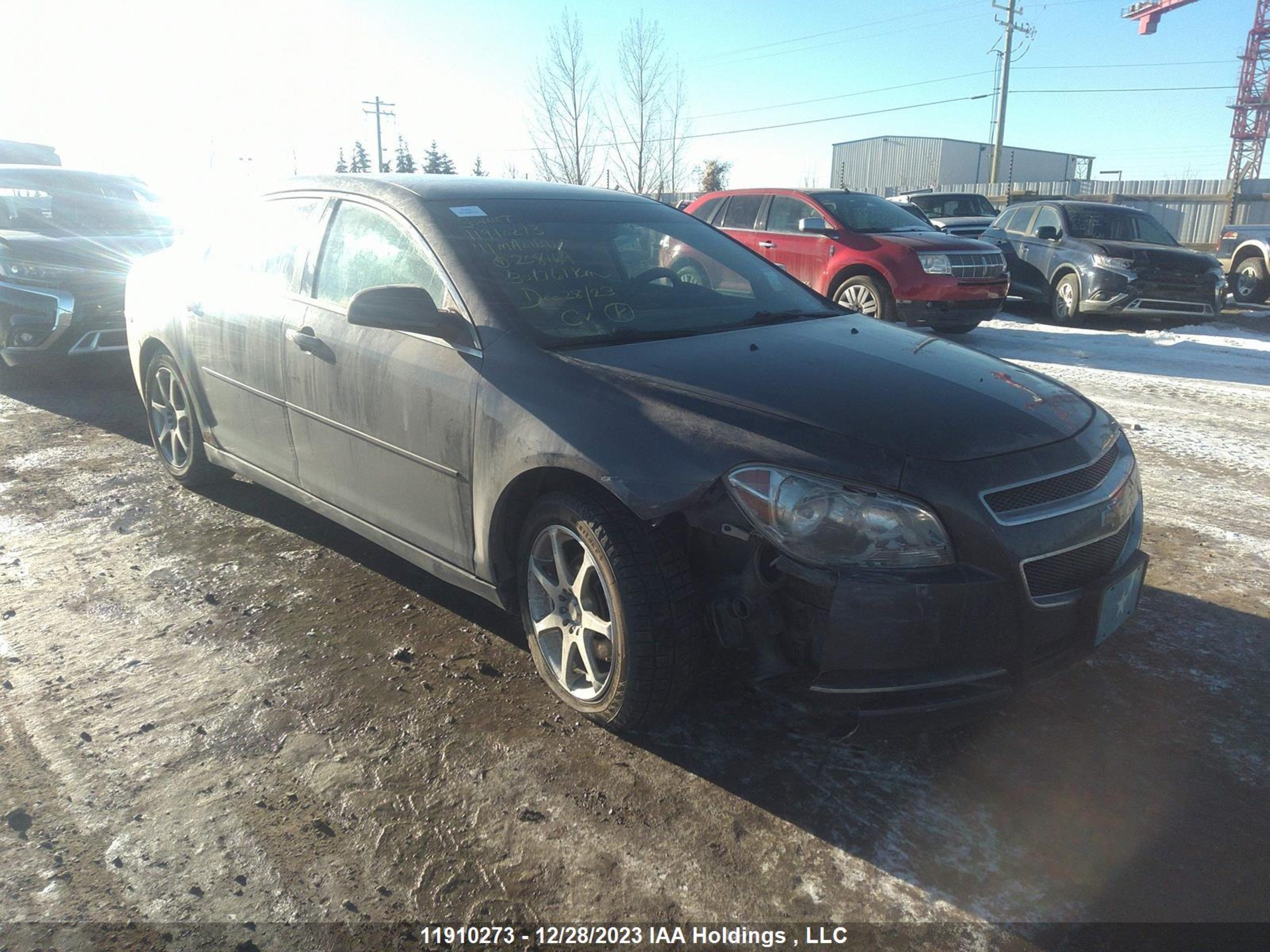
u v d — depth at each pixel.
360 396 3.36
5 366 8.16
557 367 2.83
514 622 3.53
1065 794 2.55
